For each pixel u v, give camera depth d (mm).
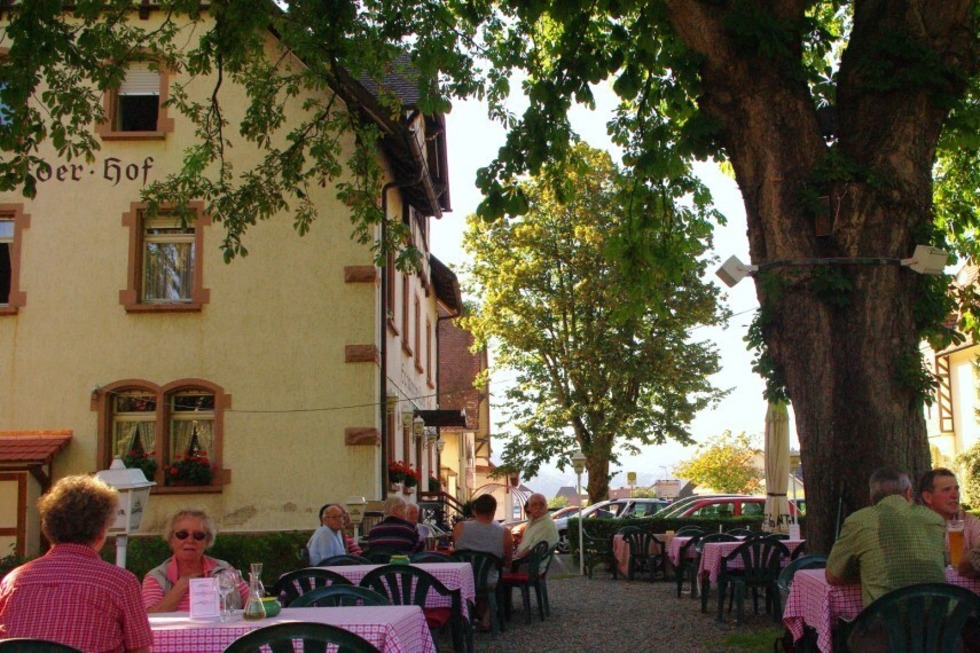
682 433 32594
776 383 8930
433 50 12289
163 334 18297
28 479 17250
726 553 12531
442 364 45281
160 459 17984
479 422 46594
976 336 11797
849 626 5684
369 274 18359
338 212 18578
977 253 14250
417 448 25469
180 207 13828
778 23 8906
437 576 9047
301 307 18359
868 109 8836
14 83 11109
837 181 8633
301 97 18734
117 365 18203
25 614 4223
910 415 8391
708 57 9109
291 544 16750
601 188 32375
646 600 14805
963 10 8789
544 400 33562
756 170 8945
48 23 11156
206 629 5066
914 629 5523
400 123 18344
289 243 18531
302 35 12594
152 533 17641
